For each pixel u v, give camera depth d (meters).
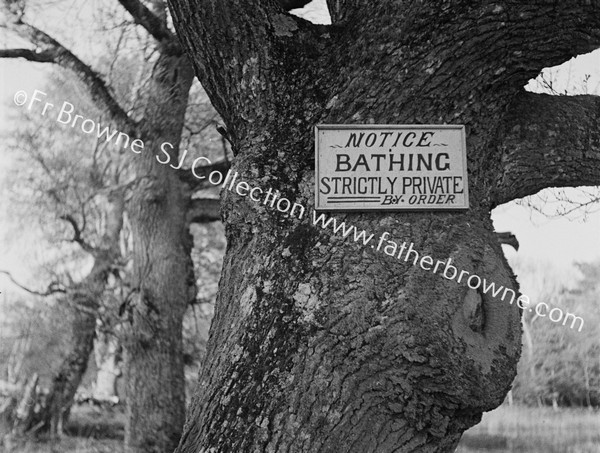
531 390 17.09
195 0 2.43
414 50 2.33
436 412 2.03
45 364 12.48
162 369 9.15
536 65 2.47
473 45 2.34
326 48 2.46
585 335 16.88
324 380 1.98
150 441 8.90
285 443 1.92
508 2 2.31
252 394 1.99
